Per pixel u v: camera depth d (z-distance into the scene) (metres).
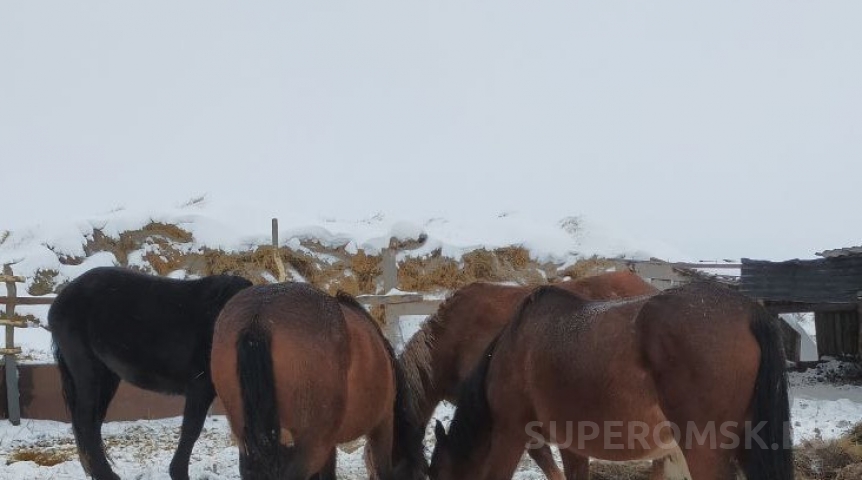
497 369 5.48
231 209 17.91
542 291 5.36
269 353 4.48
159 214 16.11
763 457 4.14
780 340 4.30
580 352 4.74
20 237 15.95
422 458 5.77
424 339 6.91
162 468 7.66
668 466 5.99
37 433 9.34
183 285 6.97
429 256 15.91
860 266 10.90
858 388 11.94
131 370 6.95
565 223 18.47
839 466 6.91
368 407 5.25
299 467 4.62
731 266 13.38
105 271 7.29
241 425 4.59
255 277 15.33
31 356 12.30
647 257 17.16
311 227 16.03
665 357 4.30
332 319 4.84
